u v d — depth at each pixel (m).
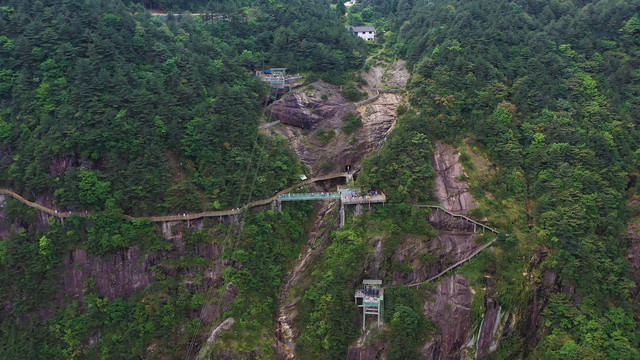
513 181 123.75
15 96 122.94
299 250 124.06
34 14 134.50
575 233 115.38
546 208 119.38
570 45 147.25
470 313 110.94
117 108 120.31
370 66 164.88
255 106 139.00
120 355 108.00
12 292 111.31
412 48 160.25
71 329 109.06
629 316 110.44
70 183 112.69
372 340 108.38
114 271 112.50
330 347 108.88
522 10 161.88
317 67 154.75
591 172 121.94
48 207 114.31
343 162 139.25
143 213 114.81
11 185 117.75
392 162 124.69
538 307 114.44
